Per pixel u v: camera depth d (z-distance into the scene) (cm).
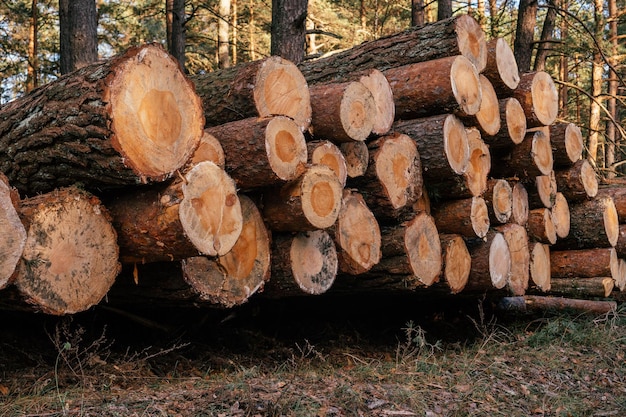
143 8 1692
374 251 467
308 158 418
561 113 1945
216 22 2106
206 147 374
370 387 387
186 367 450
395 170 479
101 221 328
